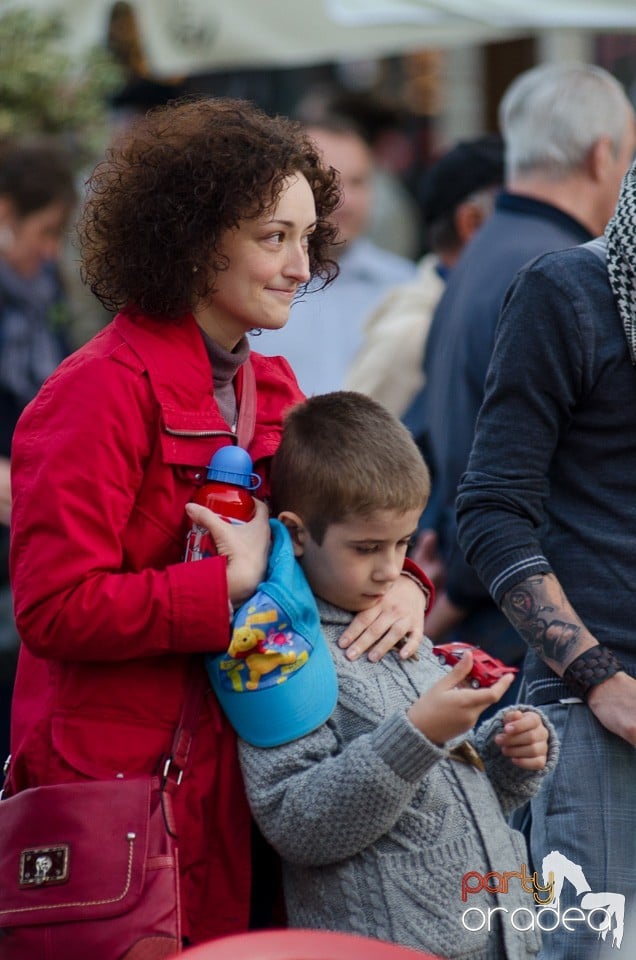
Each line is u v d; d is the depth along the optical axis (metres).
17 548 5.49
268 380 6.23
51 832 5.39
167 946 5.32
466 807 5.72
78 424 5.43
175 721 5.64
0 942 5.39
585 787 6.47
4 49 12.84
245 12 13.41
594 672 6.29
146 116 6.04
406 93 20.06
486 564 6.53
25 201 11.30
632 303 6.35
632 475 6.48
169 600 5.36
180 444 5.59
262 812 5.56
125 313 5.78
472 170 10.95
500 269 8.61
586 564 6.49
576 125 8.51
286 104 20.23
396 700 5.72
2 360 11.05
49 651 5.45
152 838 5.44
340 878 5.57
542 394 6.46
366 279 13.64
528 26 13.12
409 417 10.38
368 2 13.18
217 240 5.61
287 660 5.49
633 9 13.04
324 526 5.68
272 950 3.83
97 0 13.51
